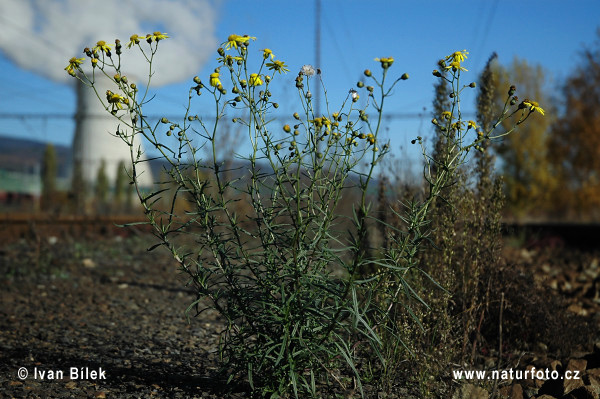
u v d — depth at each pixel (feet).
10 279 23.17
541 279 17.06
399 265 11.10
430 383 11.31
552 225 47.65
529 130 100.12
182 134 9.61
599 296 20.47
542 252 32.73
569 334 14.44
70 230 39.37
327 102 9.77
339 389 10.90
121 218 41.60
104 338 15.42
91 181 82.23
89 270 26.05
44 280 23.32
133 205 71.41
